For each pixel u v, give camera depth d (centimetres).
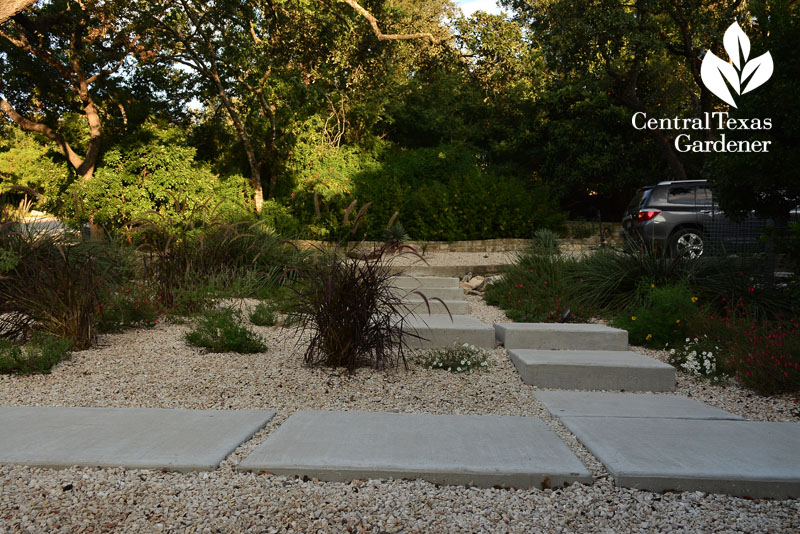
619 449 295
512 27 1428
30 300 527
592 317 729
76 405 377
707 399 423
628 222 1166
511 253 1423
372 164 1703
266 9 1499
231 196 1535
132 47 1570
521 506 244
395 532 221
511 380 462
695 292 701
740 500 253
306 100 1595
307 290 506
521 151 2088
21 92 1647
